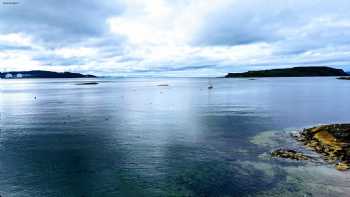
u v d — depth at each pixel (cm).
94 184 2511
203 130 4575
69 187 2450
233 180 2542
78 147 3581
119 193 2345
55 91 16512
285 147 3488
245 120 5550
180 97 11550
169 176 2659
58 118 5919
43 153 3347
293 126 4900
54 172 2767
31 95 13162
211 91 15350
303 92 13325
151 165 2939
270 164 2892
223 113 6594
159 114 6512
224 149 3459
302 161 2939
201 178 2602
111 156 3228
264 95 12031
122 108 7769
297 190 2311
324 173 2625
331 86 18012
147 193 2344
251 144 3675
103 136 4162
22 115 6391
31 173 2748
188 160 3075
